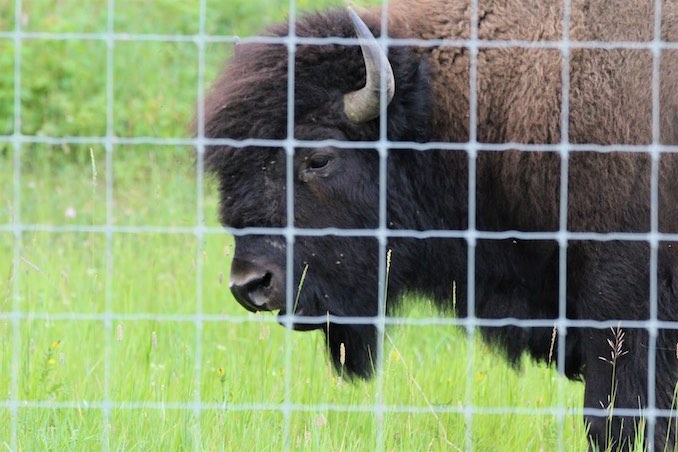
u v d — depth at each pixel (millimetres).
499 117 19047
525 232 19359
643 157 17828
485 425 20250
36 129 42812
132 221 32312
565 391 22828
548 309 20016
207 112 18922
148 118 41719
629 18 18156
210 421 18641
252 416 19203
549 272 19438
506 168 19031
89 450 17641
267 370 21594
